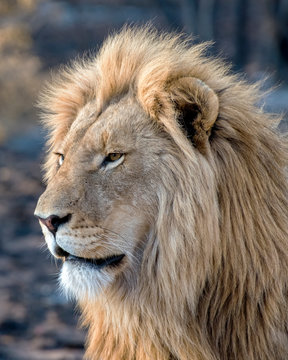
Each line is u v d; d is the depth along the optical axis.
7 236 19.52
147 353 7.27
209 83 7.27
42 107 8.56
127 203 7.00
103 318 7.63
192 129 7.02
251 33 44.03
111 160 7.08
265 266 7.03
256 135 7.14
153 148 7.02
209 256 6.92
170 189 6.95
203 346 7.13
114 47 7.73
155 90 7.09
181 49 7.68
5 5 37.16
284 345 7.15
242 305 7.08
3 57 34.38
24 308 14.24
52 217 6.94
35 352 12.03
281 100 17.56
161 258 6.98
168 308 7.02
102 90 7.45
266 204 7.10
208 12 36.00
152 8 47.69
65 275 7.20
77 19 47.34
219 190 7.02
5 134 31.44
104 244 6.99
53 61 40.75
